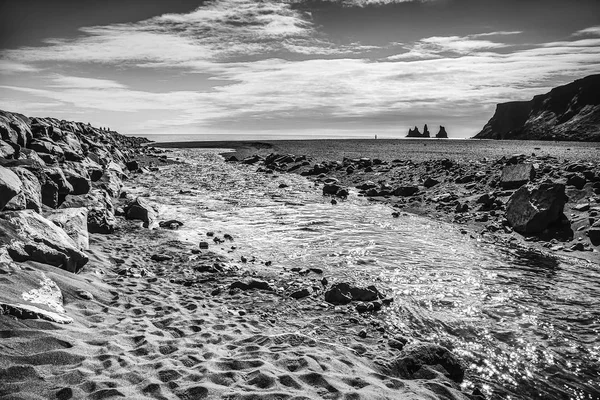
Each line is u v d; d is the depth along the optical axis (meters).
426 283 10.84
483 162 29.28
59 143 20.98
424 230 16.48
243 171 37.25
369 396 5.36
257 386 5.49
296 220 18.31
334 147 63.69
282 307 9.28
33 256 8.39
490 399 6.13
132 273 10.66
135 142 77.00
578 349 7.55
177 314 8.21
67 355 5.71
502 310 9.18
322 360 6.34
